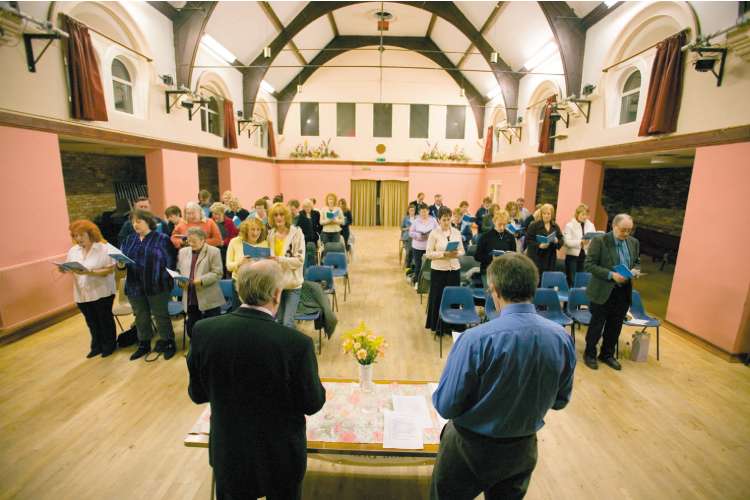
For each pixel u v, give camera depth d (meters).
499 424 1.32
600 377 3.56
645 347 3.83
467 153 14.30
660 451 2.61
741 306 3.79
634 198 10.13
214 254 3.52
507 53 9.66
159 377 3.40
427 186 14.23
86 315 3.67
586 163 7.00
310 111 14.05
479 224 7.94
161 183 7.00
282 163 14.10
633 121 6.10
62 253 4.64
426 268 5.20
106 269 3.64
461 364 1.30
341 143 14.24
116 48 5.79
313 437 1.96
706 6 4.25
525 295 1.32
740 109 3.86
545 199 10.23
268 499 1.43
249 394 1.30
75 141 5.50
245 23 8.46
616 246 3.48
